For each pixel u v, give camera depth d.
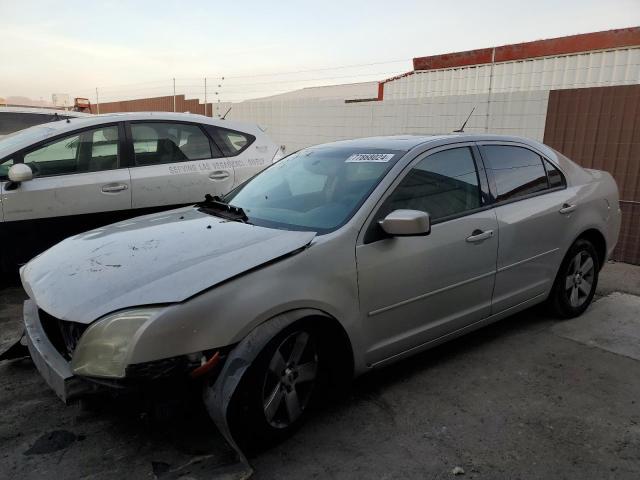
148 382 2.37
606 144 6.61
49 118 8.51
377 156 3.55
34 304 3.11
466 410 3.12
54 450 2.72
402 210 3.01
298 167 3.93
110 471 2.55
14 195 4.73
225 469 2.52
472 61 12.10
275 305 2.62
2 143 5.23
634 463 2.64
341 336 2.94
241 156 6.06
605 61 9.95
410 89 13.57
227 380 2.48
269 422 2.67
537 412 3.10
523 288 3.99
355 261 2.95
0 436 2.84
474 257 3.54
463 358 3.81
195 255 2.80
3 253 4.79
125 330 2.38
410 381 3.46
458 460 2.66
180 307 2.41
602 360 3.79
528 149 4.21
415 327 3.31
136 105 19.86
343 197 3.28
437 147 3.61
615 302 5.00
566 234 4.25
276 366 2.65
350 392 3.32
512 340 4.12
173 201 5.54
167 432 2.84
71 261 3.00
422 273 3.25
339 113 10.96
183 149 5.71
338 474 2.56
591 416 3.06
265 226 3.22
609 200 4.73
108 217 5.22
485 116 8.26
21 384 3.38
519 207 3.90
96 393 2.45
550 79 10.75
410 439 2.84
